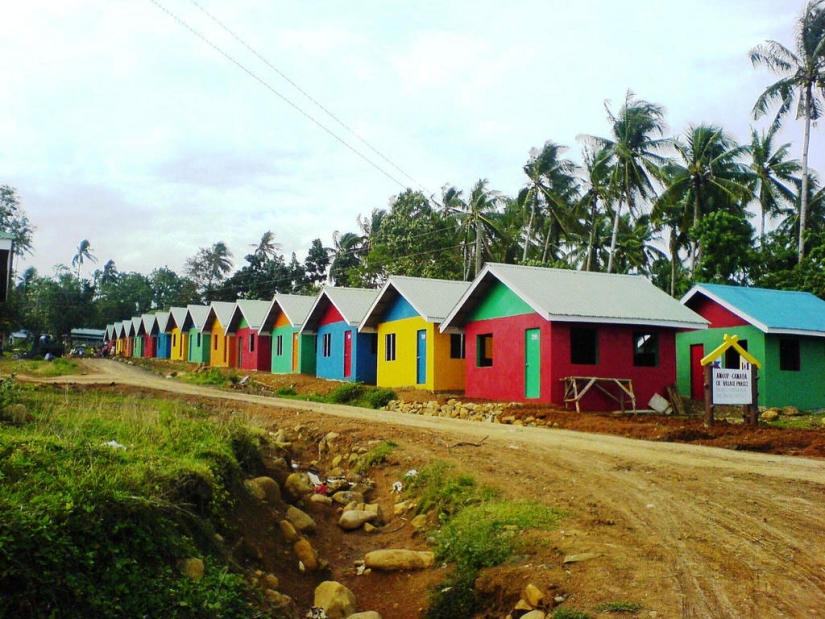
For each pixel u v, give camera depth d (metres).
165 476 7.25
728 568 6.74
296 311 38.34
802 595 6.11
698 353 26.14
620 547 7.39
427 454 12.30
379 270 51.62
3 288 17.25
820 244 32.44
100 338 91.19
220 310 49.69
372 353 32.00
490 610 6.84
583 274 23.72
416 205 52.16
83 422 10.00
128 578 5.77
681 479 10.06
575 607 6.18
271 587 7.38
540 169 44.75
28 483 6.18
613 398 20.06
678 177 38.81
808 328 23.30
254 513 8.77
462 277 49.78
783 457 12.23
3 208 51.84
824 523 7.95
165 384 29.88
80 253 91.81
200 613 5.94
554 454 12.15
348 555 9.09
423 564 8.21
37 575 5.16
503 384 22.20
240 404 20.08
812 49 34.56
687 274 44.84
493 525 8.35
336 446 13.80
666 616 5.84
